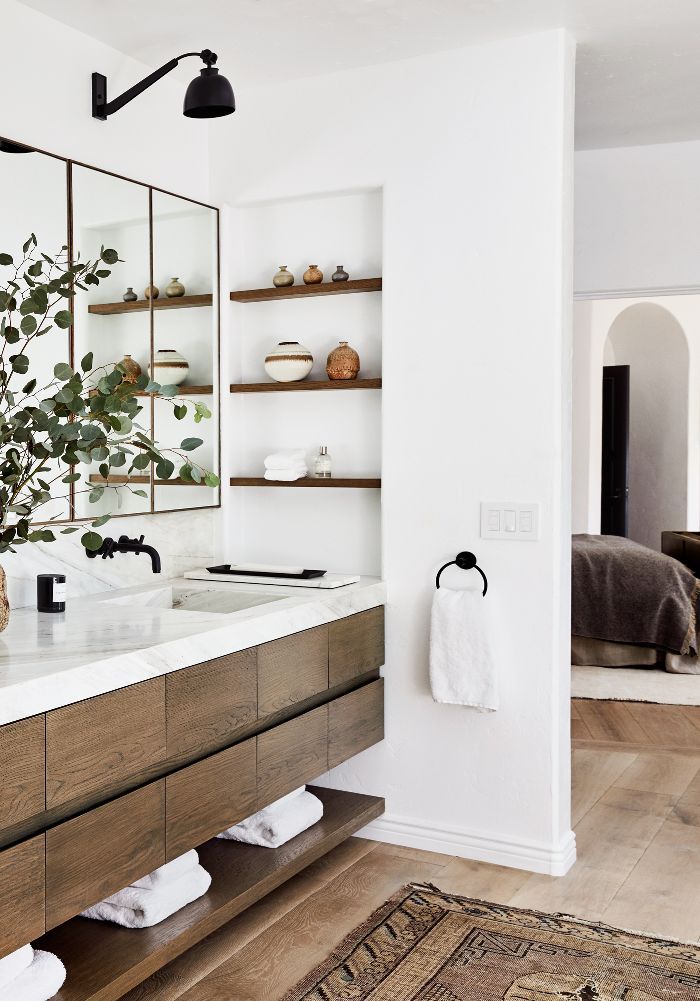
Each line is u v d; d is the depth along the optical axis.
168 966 2.40
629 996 2.25
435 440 3.10
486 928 2.58
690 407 9.48
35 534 2.22
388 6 2.68
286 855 2.76
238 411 3.54
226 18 2.74
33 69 2.65
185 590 3.06
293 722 2.70
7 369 2.56
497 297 2.98
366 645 3.07
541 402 2.94
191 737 2.26
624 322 9.66
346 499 3.39
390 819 3.23
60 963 2.05
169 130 3.21
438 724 3.13
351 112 3.18
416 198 3.09
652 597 5.73
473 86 2.98
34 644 2.13
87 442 2.23
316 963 2.41
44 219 2.68
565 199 2.92
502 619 3.02
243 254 3.51
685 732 4.49
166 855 2.20
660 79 3.30
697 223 4.09
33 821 1.86
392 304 3.13
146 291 3.08
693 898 2.78
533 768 2.99
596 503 9.00
